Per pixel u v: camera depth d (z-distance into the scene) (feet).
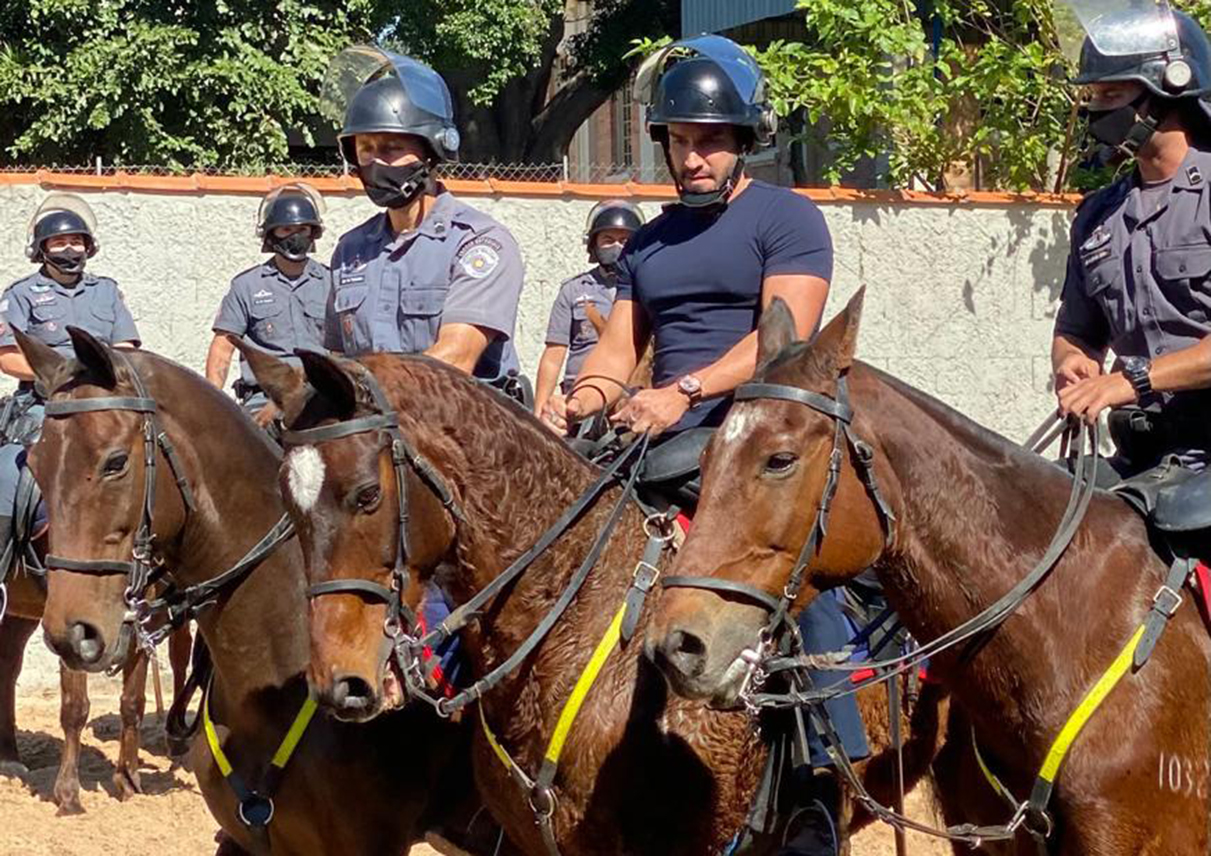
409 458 12.71
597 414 15.72
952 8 38.09
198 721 16.17
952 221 34.68
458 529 13.21
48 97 54.54
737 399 12.08
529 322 32.73
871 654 14.79
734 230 14.52
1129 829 12.35
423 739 15.26
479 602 13.26
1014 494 12.85
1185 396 14.05
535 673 13.39
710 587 11.66
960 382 34.91
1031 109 36.86
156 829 24.56
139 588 15.89
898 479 12.50
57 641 15.71
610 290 30.17
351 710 12.28
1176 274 13.76
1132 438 14.40
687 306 14.67
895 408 12.58
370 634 12.42
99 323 26.11
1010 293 34.99
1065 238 35.14
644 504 14.17
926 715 15.69
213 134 56.34
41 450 16.14
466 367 15.94
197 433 15.93
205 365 31.14
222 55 56.39
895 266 34.50
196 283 31.58
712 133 14.39
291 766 15.33
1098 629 12.59
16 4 55.31
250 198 31.78
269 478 16.12
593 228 30.12
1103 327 14.96
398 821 15.35
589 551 13.65
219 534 15.81
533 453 13.60
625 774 13.20
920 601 12.73
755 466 11.78
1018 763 12.78
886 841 23.65
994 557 12.64
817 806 14.34
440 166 17.52
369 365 13.17
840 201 34.24
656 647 11.62
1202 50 13.85
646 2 71.97
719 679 11.58
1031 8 35.86
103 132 57.16
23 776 27.02
